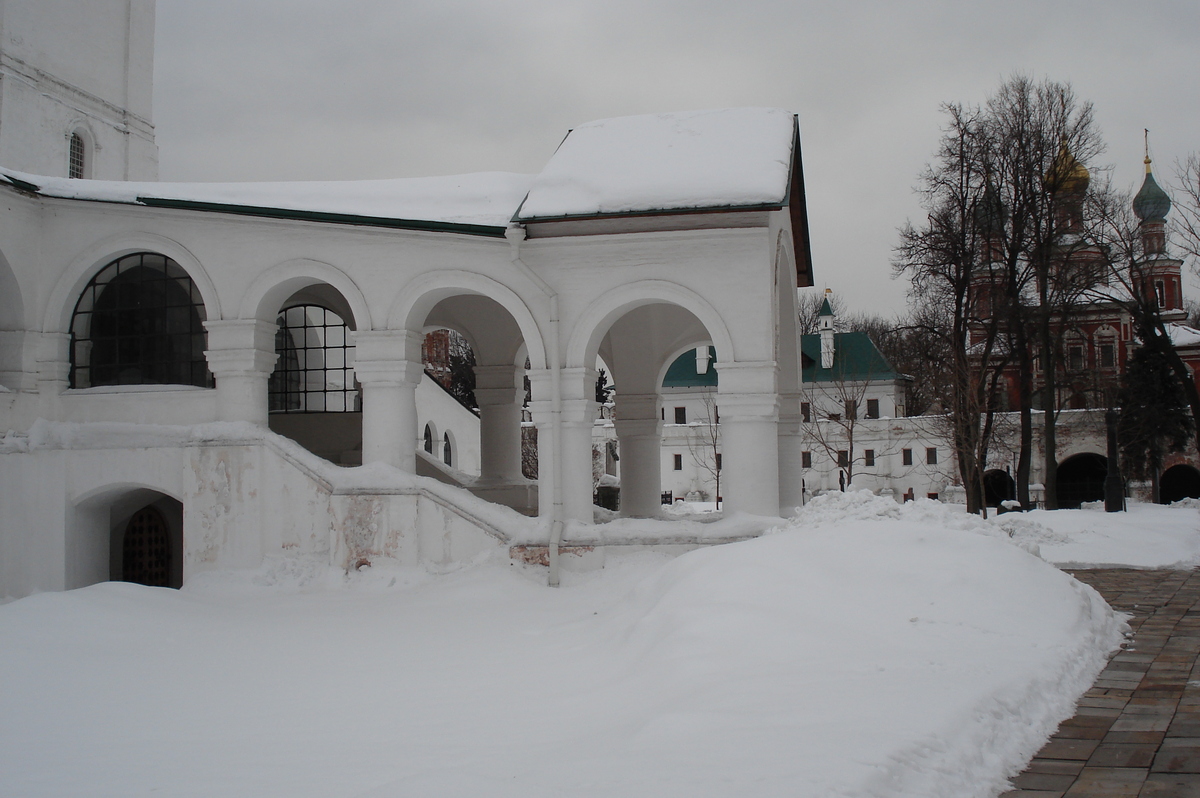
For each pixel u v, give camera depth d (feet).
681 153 54.49
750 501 50.55
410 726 24.06
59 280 58.59
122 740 23.84
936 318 116.57
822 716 20.63
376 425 54.08
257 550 53.57
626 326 71.61
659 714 21.83
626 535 50.21
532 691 27.66
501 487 74.13
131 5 115.96
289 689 29.37
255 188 59.36
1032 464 173.88
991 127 108.99
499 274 53.21
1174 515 81.61
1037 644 28.89
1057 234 110.11
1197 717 24.06
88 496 57.67
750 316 50.67
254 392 56.24
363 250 54.60
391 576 51.03
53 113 104.47
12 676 30.55
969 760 19.12
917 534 35.91
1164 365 143.33
